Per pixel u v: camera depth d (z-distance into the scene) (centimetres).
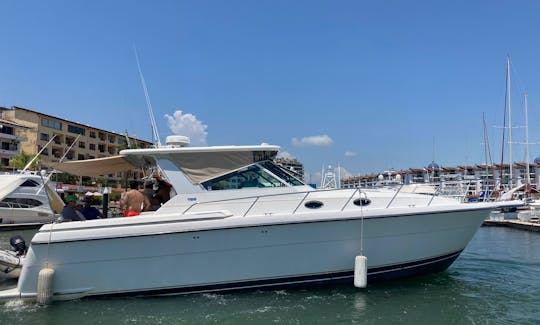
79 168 841
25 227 2162
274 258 700
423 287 766
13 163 3991
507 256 1196
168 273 673
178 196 729
